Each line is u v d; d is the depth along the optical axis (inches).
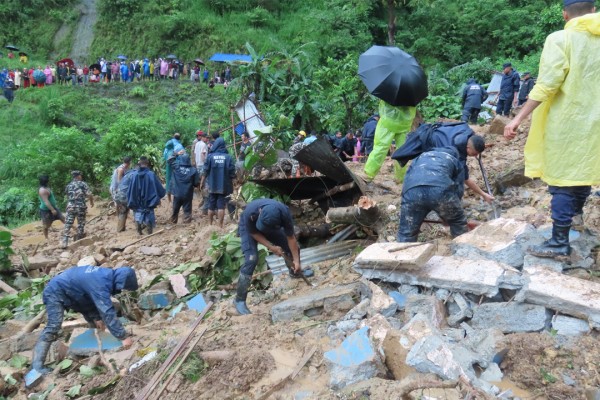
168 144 488.1
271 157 323.0
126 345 200.8
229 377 159.8
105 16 1705.2
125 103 1203.9
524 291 154.6
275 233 228.7
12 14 1685.5
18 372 194.7
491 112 607.5
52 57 1640.0
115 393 168.7
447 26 1441.9
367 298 184.4
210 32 1616.6
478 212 263.3
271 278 252.4
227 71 1355.8
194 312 229.6
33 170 669.3
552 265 169.2
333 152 270.5
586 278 166.4
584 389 129.0
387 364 146.9
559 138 154.9
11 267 361.7
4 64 1409.9
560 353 139.5
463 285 167.5
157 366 175.3
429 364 134.4
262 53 583.8
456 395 128.8
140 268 338.6
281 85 573.0
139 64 1380.4
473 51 1413.6
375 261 185.5
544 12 1254.3
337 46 1344.7
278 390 151.0
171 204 537.3
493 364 142.2
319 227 285.7
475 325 162.1
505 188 285.9
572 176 154.7
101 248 377.1
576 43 150.3
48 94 1174.3
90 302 207.9
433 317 160.7
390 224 264.8
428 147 223.9
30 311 271.7
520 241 184.2
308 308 191.3
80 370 191.3
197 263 291.1
